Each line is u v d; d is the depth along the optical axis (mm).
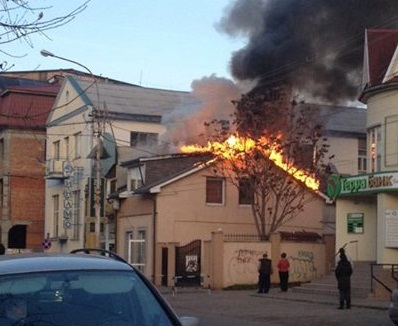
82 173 48406
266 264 33469
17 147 58281
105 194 45594
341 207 34562
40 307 6094
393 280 29156
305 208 42062
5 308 6039
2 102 58094
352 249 34188
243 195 42250
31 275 6352
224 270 36719
